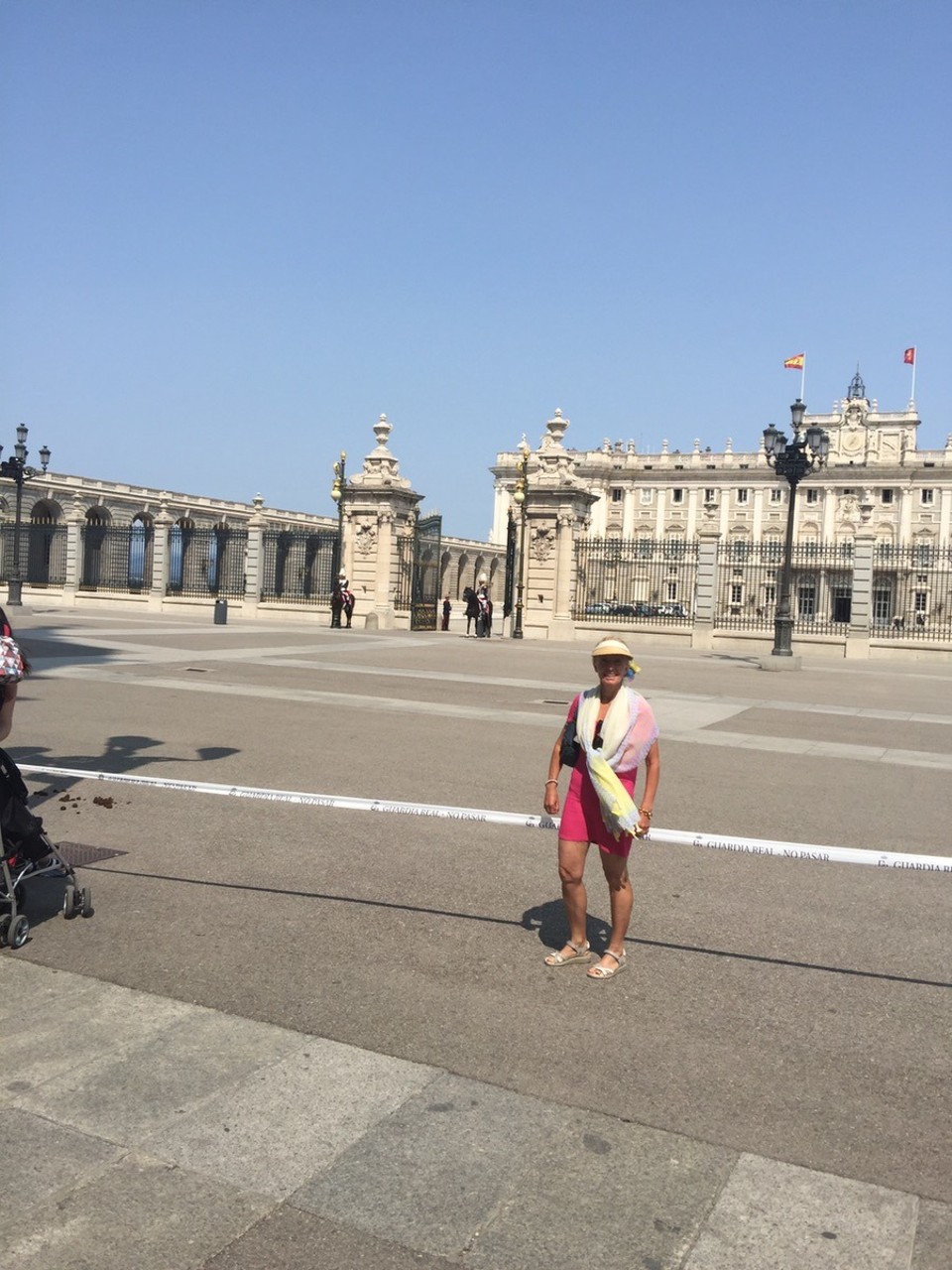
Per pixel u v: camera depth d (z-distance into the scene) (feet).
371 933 18.45
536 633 116.98
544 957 17.61
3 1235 10.01
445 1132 12.02
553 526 116.88
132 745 35.73
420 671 68.95
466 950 17.81
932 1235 10.49
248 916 19.11
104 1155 11.34
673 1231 10.39
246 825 25.59
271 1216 10.43
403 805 21.31
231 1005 15.21
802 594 180.75
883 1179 11.46
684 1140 12.07
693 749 40.88
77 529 149.38
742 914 20.40
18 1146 11.46
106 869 21.59
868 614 104.78
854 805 31.07
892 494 326.03
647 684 67.36
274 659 72.64
